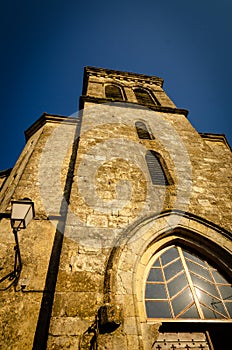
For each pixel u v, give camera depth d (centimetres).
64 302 311
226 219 483
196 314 374
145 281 390
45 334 323
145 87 1231
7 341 314
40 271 394
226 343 411
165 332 354
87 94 1002
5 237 434
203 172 611
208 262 447
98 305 315
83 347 274
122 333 291
